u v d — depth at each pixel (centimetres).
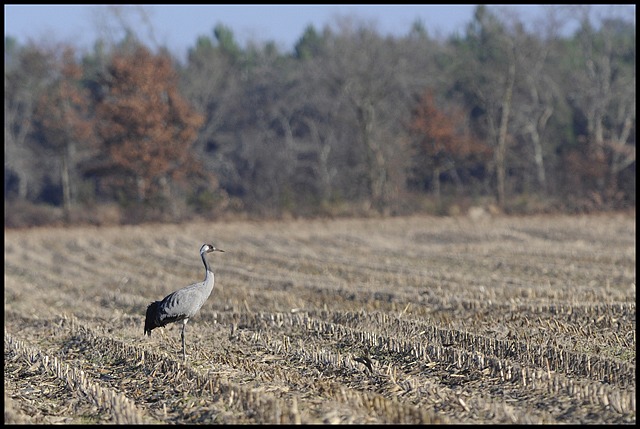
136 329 2644
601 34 9200
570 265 3838
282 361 2145
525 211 7375
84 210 7519
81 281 3941
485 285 3297
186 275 4025
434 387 1836
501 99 8819
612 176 7881
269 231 6219
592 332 2294
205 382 1902
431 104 8669
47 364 2164
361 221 6906
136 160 7862
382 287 3303
